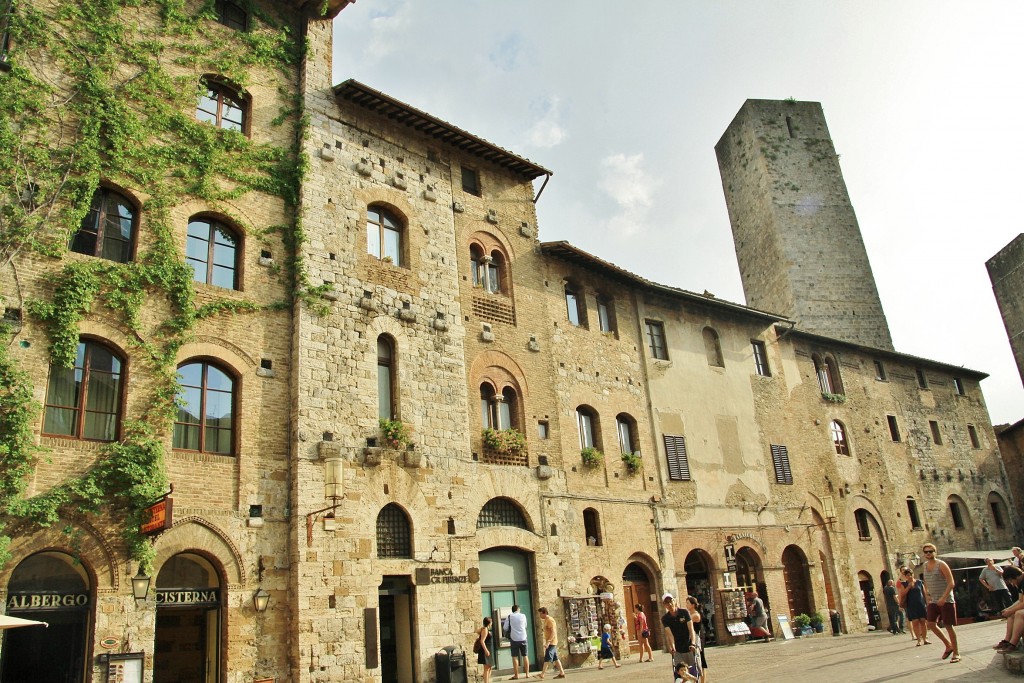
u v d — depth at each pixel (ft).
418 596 70.64
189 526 60.64
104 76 66.54
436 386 79.46
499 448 82.79
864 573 123.13
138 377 61.26
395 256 82.74
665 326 111.96
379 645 67.67
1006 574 81.20
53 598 54.19
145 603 56.85
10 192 58.80
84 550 55.36
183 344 64.39
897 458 138.51
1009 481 164.86
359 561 67.56
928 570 56.29
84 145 63.05
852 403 135.64
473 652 73.15
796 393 126.62
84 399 58.80
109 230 64.28
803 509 117.39
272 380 68.80
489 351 86.99
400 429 73.67
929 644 67.67
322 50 83.51
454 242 87.92
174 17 73.20
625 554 92.53
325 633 63.67
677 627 50.65
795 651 81.15
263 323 69.92
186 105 71.61
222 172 71.87
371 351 75.20
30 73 62.44
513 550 82.12
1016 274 162.61
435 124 88.07
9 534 52.39
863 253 172.96
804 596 113.39
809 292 164.96
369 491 70.28
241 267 70.49
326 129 80.18
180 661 65.05
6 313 56.34
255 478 65.10
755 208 177.37
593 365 99.25
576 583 85.35
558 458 89.45
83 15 67.10
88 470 57.00
